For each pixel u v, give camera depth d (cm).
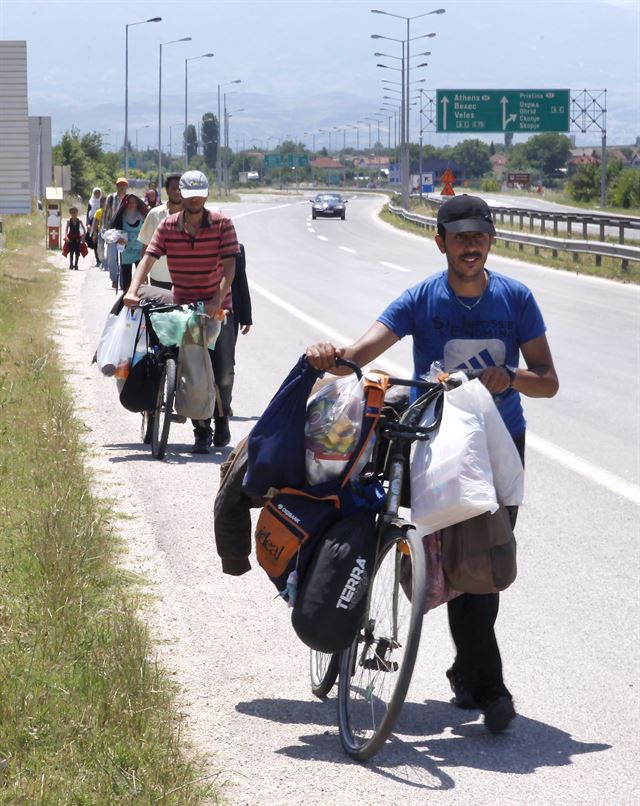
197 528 990
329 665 641
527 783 555
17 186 6281
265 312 2761
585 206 12044
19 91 6209
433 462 578
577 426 1486
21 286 2961
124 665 626
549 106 10394
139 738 558
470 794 542
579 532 1007
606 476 1214
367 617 598
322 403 602
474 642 620
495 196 16125
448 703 654
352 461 593
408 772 565
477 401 580
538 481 1195
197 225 1257
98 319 2480
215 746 586
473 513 570
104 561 853
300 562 601
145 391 1258
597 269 3916
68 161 11731
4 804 484
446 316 619
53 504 935
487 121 10362
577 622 785
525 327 623
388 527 590
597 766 575
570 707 649
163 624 759
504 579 583
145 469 1205
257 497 623
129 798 496
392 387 654
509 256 4597
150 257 1269
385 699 570
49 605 724
